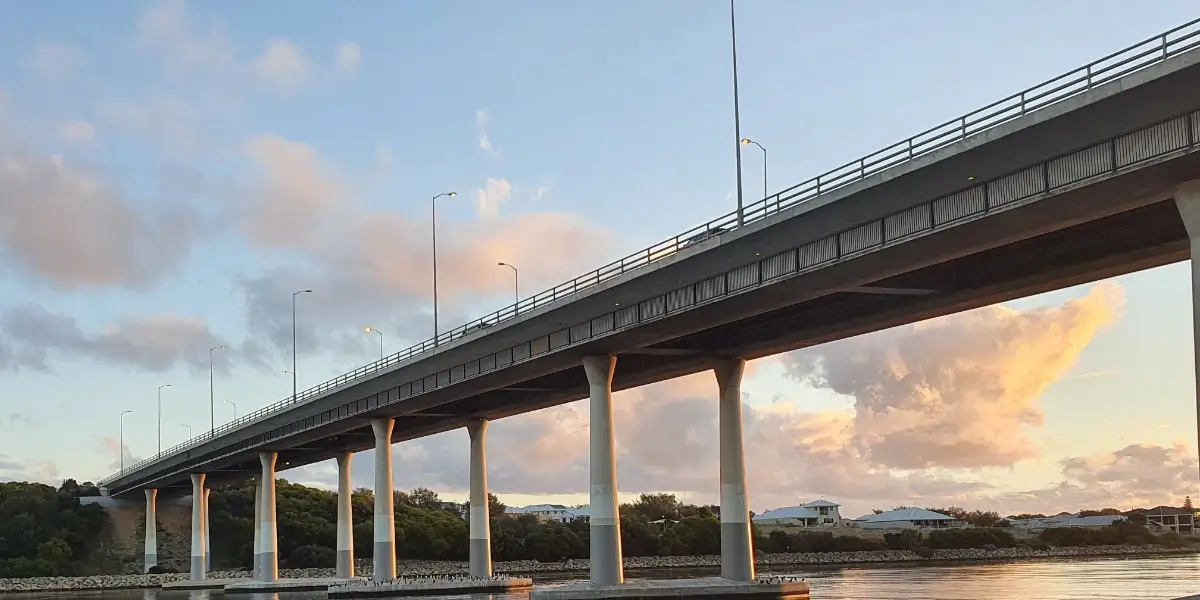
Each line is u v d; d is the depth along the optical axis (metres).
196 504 183.75
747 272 65.75
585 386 102.69
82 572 199.62
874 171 54.47
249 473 186.12
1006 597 82.19
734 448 84.12
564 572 177.50
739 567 82.94
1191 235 44.12
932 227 52.66
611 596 79.06
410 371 107.69
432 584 107.19
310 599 113.56
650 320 74.56
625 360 93.62
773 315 76.75
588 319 81.69
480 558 118.19
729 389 84.94
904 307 68.44
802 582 84.12
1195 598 50.62
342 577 143.88
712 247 66.06
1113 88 42.41
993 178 49.47
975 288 63.50
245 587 146.12
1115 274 58.94
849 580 116.25
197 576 181.38
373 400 117.31
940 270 62.94
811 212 58.50
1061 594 85.38
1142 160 43.31
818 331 75.62
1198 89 40.47
